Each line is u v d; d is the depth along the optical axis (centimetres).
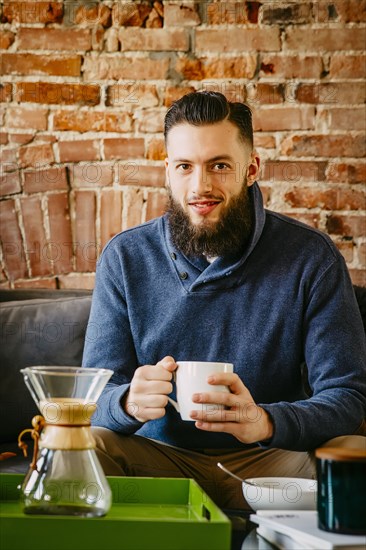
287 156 261
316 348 177
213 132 177
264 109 262
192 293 182
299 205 260
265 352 179
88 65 262
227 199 179
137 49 263
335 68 261
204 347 181
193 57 263
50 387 113
